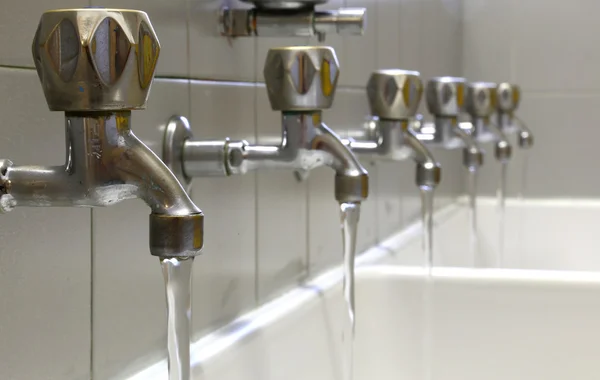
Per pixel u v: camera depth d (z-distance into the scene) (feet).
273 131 2.38
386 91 2.38
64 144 1.45
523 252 5.15
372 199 3.43
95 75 1.03
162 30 1.74
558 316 2.55
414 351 2.69
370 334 2.71
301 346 2.29
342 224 1.98
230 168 1.82
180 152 1.81
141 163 1.16
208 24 1.96
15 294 1.33
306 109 1.78
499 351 2.60
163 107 1.77
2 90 1.29
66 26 1.02
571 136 5.41
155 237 1.17
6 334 1.31
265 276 2.33
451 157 5.20
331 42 2.87
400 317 2.70
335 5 2.83
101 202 1.19
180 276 1.24
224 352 1.87
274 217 2.39
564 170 5.42
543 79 5.42
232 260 2.12
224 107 2.06
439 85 3.03
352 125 3.16
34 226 1.37
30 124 1.35
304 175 2.60
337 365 2.51
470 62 5.56
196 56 1.90
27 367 1.36
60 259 1.44
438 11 4.80
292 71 1.73
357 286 2.72
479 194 5.53
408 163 4.06
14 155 1.32
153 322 1.78
